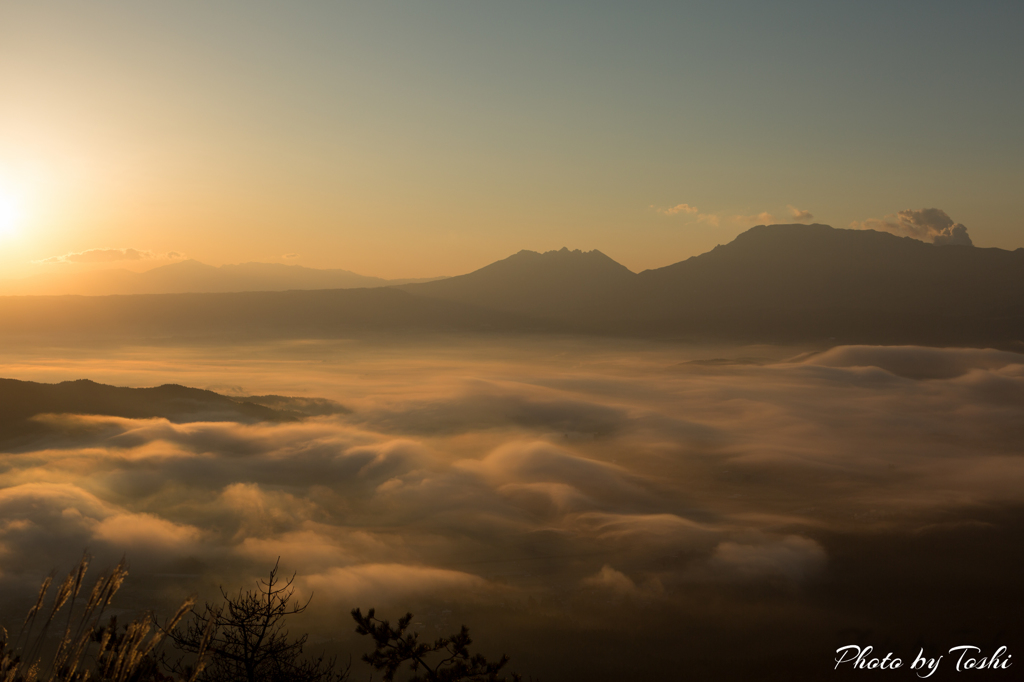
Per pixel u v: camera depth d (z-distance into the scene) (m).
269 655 10.59
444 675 11.77
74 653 4.21
